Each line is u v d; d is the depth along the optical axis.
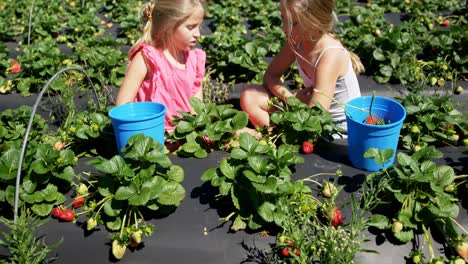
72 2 8.45
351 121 3.05
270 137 3.55
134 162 2.84
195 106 3.53
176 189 2.82
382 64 5.18
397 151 3.47
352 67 4.04
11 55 6.44
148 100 4.04
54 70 5.15
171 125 3.62
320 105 3.47
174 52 3.98
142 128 3.06
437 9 7.59
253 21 7.25
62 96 4.72
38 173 2.82
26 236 2.52
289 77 5.41
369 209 2.63
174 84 3.93
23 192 2.83
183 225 2.79
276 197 2.75
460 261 2.50
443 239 2.68
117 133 3.12
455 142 3.60
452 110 3.69
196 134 3.40
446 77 5.11
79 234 2.77
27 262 2.50
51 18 7.05
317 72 3.76
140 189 2.72
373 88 5.09
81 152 3.54
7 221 2.54
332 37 3.83
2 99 5.04
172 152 3.57
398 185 2.76
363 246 2.66
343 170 3.15
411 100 3.70
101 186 2.79
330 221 2.51
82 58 5.41
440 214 2.54
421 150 2.84
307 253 2.51
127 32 6.87
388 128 2.94
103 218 2.80
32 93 5.10
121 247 2.62
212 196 2.93
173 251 2.69
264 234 2.74
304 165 3.23
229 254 2.67
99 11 8.20
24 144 2.74
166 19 3.70
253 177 2.61
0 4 8.32
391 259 2.63
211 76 5.53
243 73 5.39
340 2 7.54
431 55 5.55
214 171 2.84
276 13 7.07
